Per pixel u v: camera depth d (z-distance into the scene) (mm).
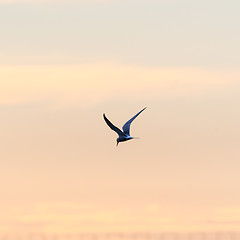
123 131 66938
